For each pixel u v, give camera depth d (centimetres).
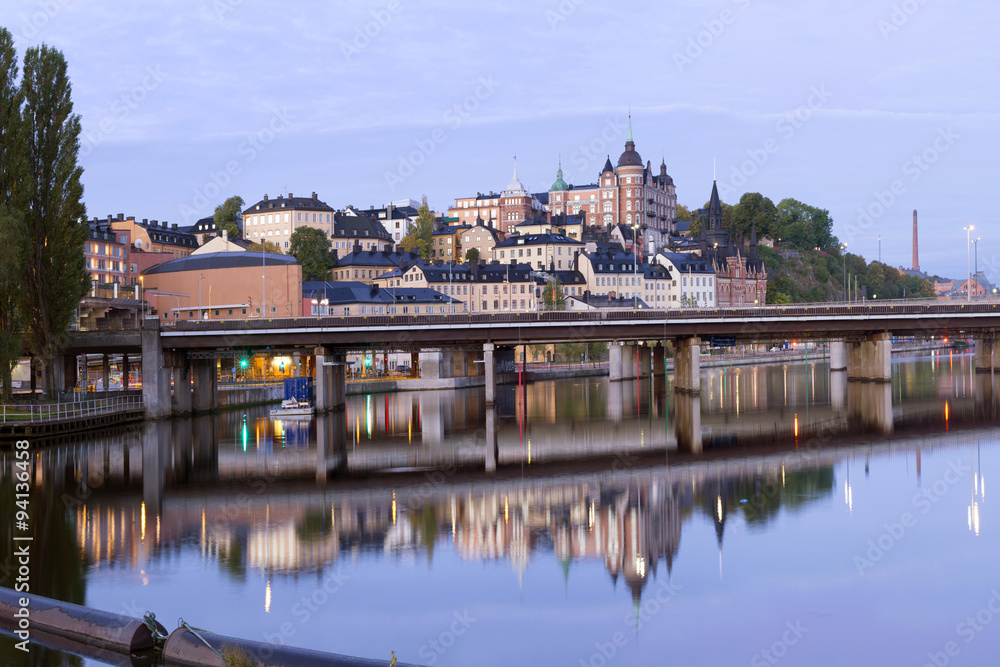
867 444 7488
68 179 8938
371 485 6009
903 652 3122
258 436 8738
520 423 9688
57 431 8169
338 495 5681
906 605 3547
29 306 8856
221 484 6112
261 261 16650
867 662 3031
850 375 14350
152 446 8006
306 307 18088
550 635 3259
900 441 7612
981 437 7750
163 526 4844
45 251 8869
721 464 6625
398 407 11975
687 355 11962
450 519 4966
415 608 3519
